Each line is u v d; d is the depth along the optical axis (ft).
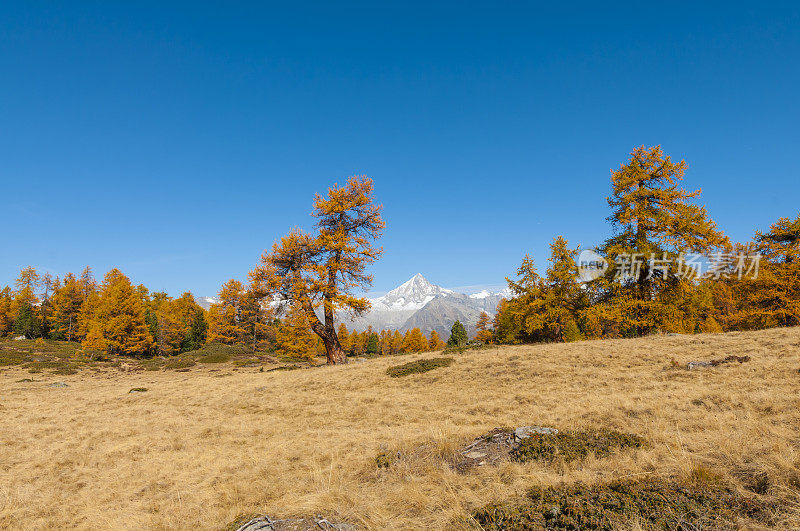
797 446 17.35
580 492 14.89
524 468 18.71
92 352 164.86
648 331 81.30
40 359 148.25
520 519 13.39
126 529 18.78
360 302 87.76
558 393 40.88
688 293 78.18
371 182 93.86
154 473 27.50
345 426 38.27
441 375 58.54
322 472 23.13
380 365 73.36
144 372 130.72
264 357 170.30
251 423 42.68
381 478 20.48
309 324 92.38
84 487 25.95
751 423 21.67
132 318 177.37
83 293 235.61
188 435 38.19
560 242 96.84
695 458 17.26
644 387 38.73
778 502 12.66
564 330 115.55
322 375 70.85
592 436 22.36
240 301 201.36
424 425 33.50
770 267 100.12
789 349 45.11
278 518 16.83
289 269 92.38
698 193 77.71
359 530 14.94
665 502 13.20
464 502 16.15
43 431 42.32
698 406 28.32
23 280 239.30
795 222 95.66
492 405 38.75
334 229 93.61
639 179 82.43
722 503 13.07
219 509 19.60
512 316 108.06
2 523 21.27
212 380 80.89
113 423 45.47
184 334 218.38
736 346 52.03
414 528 14.62
